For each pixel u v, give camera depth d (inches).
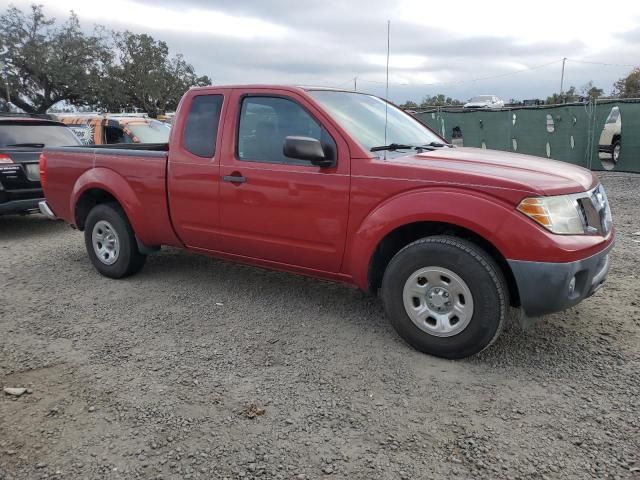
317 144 151.4
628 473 101.5
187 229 193.8
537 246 131.0
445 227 150.3
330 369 143.1
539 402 125.9
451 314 143.6
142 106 2273.6
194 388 133.4
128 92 2203.5
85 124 513.7
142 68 2220.7
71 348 156.6
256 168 171.8
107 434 115.0
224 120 180.9
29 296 201.8
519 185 134.0
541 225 132.0
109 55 1926.7
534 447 109.6
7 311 186.2
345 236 157.6
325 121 160.7
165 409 124.1
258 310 185.8
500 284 136.4
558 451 108.2
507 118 586.9
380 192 149.6
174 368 143.9
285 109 170.1
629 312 176.6
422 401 127.1
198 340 161.8
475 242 145.9
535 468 103.3
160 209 198.7
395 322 153.3
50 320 177.9
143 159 200.7
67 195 229.5
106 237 219.5
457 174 140.9
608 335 160.1
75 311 185.9
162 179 195.3
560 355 148.6
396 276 150.1
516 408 123.6
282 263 176.9
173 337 163.9
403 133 184.7
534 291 133.8
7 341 161.5
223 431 115.9
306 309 186.4
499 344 155.9
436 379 137.2
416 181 144.9
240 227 179.2
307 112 165.0
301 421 119.3
